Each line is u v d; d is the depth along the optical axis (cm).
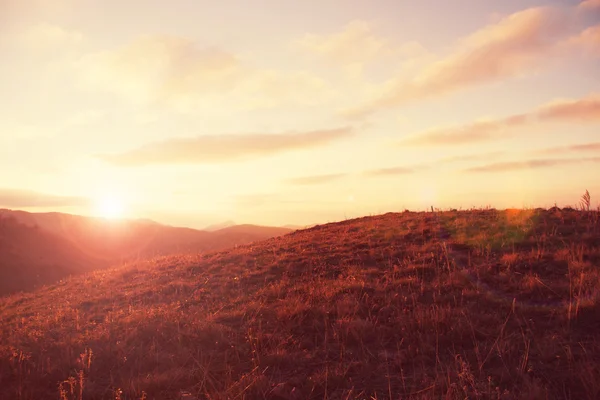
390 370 623
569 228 1407
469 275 1044
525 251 1217
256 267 1517
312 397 564
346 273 1255
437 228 1667
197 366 688
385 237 1669
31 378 668
